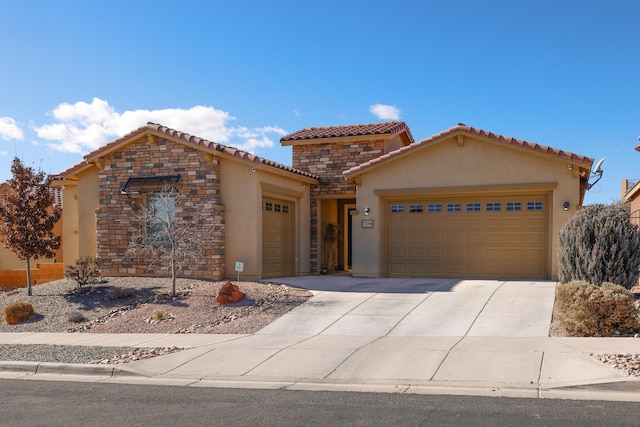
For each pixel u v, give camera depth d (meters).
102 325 13.70
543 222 17.22
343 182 21.84
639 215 19.56
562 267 13.20
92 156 18.91
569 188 16.62
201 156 17.98
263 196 18.75
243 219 17.97
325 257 22.44
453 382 8.26
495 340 10.47
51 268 24.19
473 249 17.91
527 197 17.39
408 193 18.27
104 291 16.47
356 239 18.81
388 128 21.81
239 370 9.43
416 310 13.20
